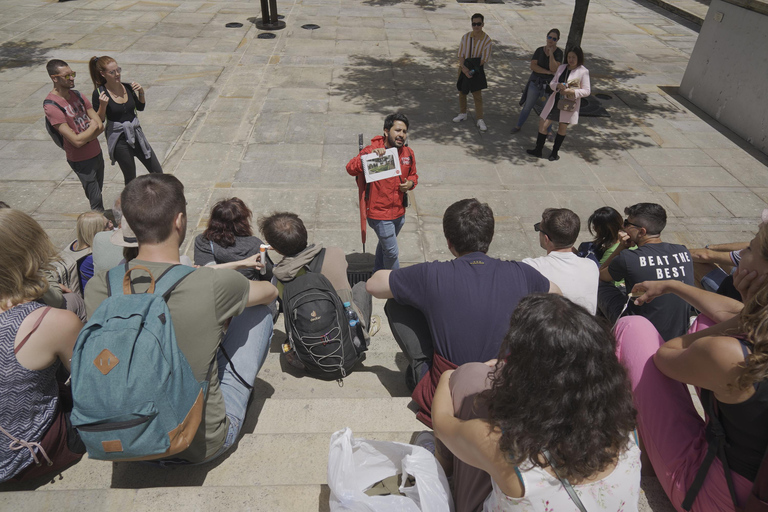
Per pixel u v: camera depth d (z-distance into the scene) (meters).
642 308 3.95
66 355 2.21
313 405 3.22
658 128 9.53
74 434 2.44
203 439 2.27
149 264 2.17
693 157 8.67
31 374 2.14
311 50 12.15
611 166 8.33
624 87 11.14
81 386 1.85
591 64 12.25
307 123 9.16
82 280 4.08
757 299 1.66
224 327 2.56
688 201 7.58
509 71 11.62
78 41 12.21
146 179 2.21
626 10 16.53
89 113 6.32
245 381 2.70
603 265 4.68
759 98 8.89
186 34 12.83
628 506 1.52
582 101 9.76
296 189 7.50
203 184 7.53
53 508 2.13
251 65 11.27
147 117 9.16
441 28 13.97
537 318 1.46
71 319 2.18
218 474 2.55
